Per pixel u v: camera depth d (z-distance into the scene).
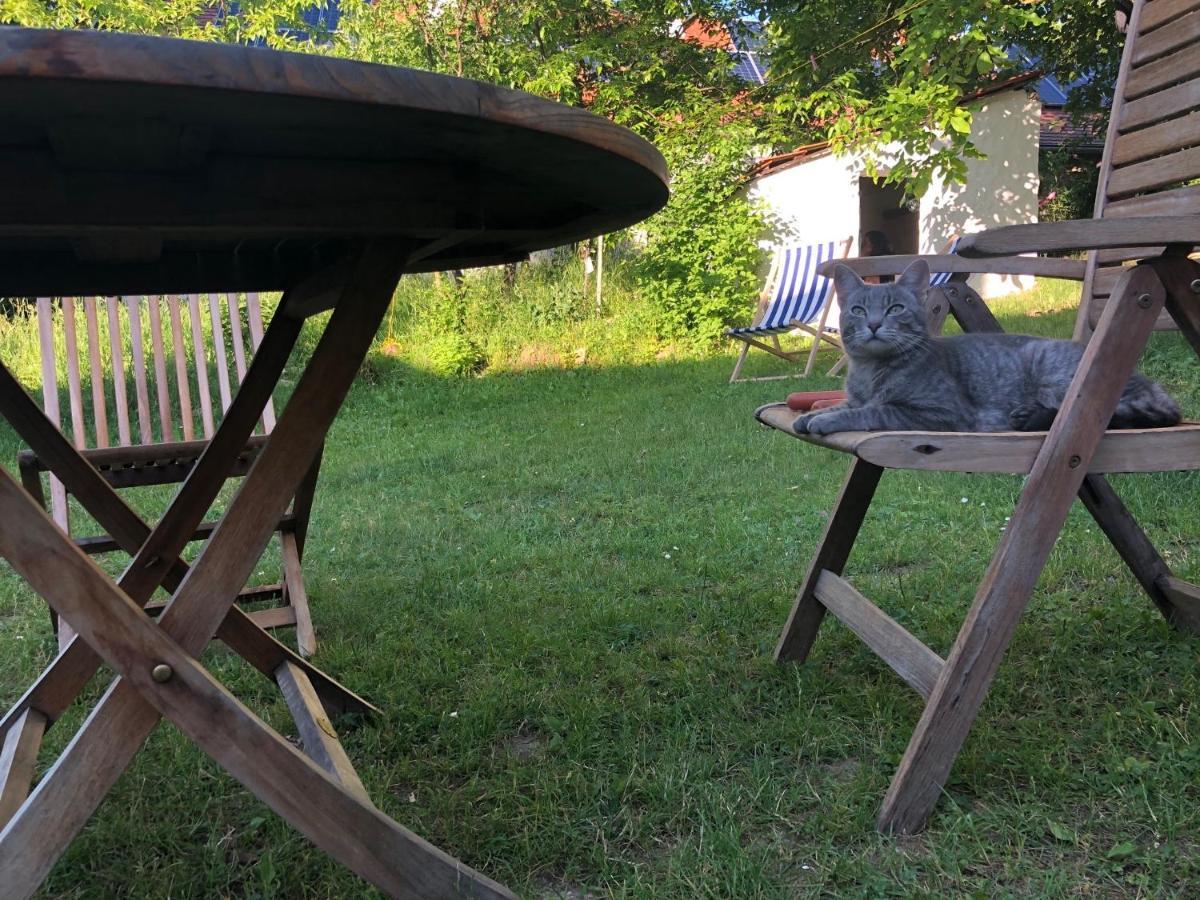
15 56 0.77
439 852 1.36
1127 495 3.42
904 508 3.68
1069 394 1.58
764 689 2.15
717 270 9.25
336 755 1.59
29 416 2.01
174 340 3.03
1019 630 2.37
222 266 1.89
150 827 1.67
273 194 1.11
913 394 2.03
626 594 2.91
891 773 1.75
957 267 2.43
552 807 1.67
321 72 0.88
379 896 1.44
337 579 3.29
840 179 9.83
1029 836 1.53
